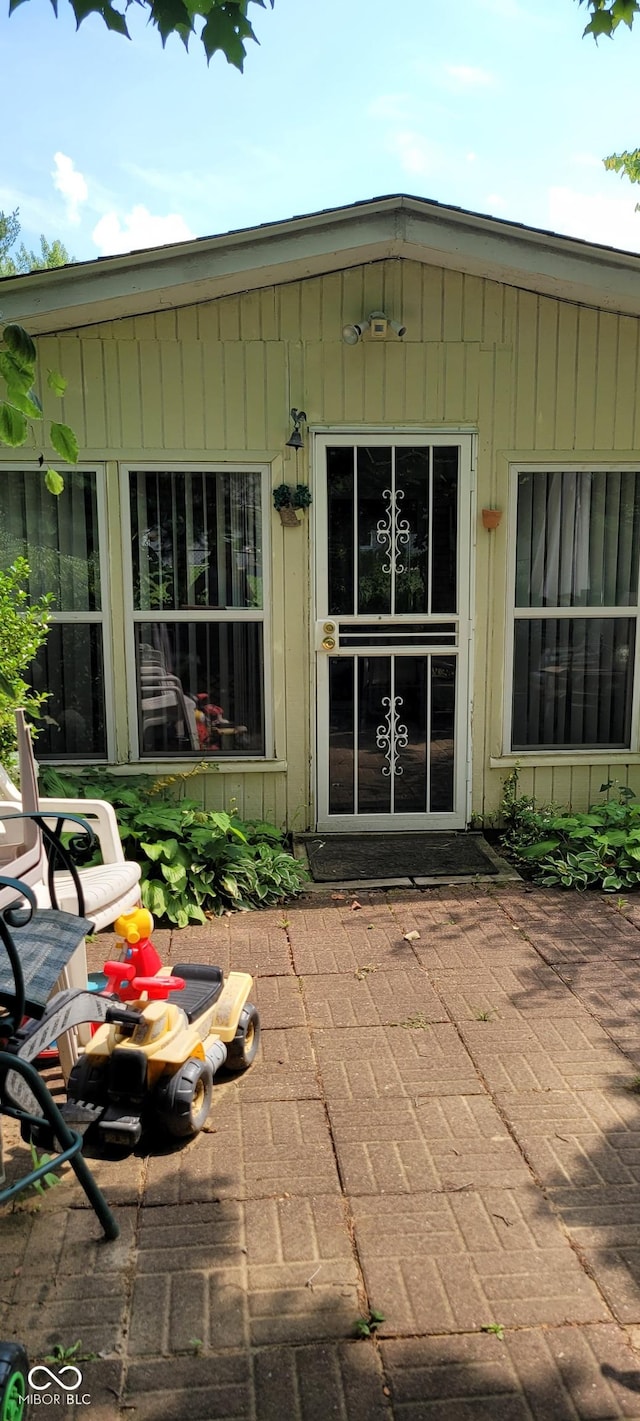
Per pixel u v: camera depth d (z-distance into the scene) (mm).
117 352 5180
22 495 5332
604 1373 1935
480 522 5473
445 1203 2443
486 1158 2627
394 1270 2213
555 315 5340
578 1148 2670
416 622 5516
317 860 5207
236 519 5406
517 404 5398
